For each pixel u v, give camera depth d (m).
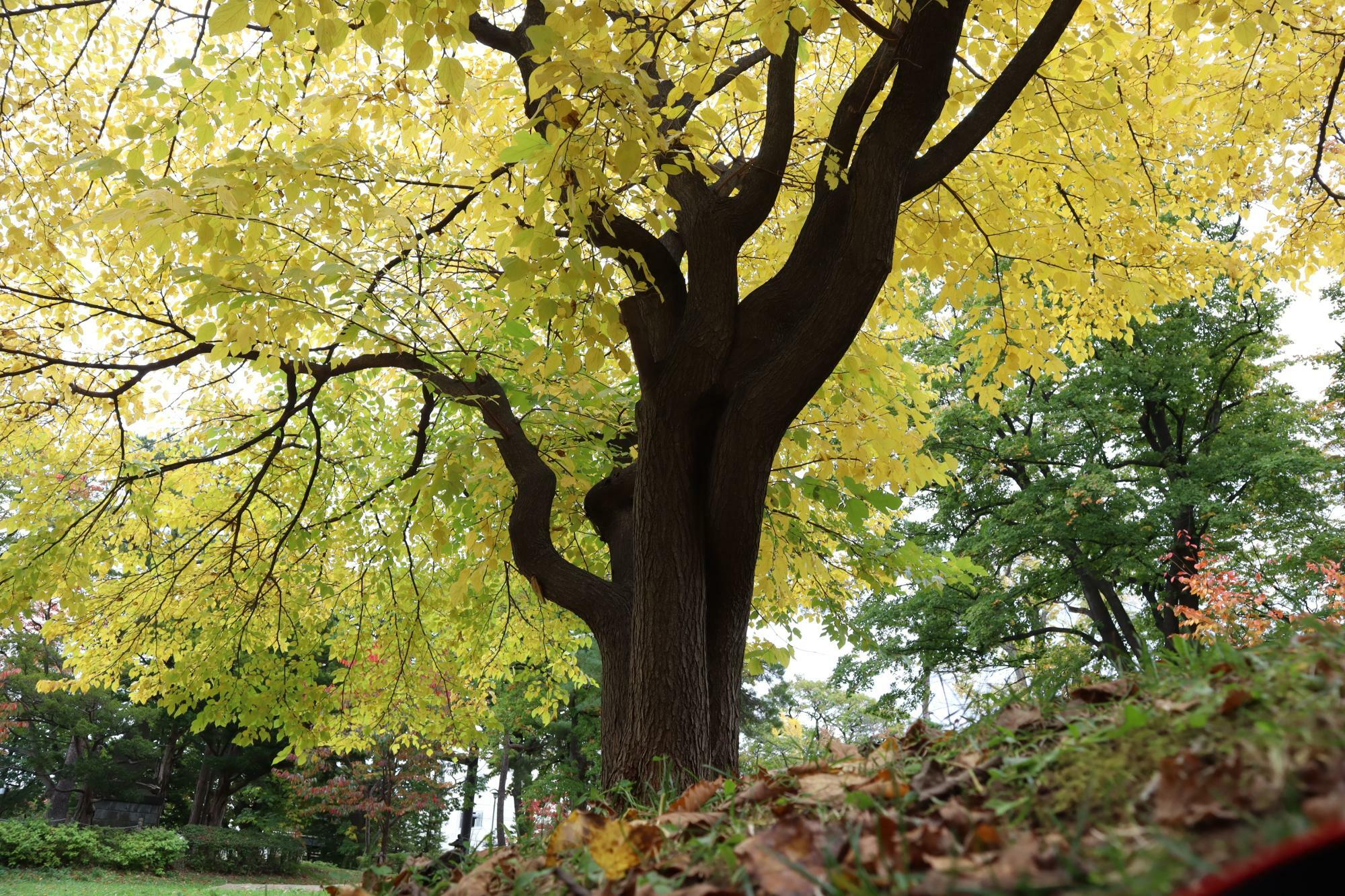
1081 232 5.79
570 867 1.98
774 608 7.21
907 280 6.70
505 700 17.34
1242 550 14.84
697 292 4.12
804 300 4.11
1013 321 5.93
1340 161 6.69
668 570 3.88
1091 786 1.33
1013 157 5.62
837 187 4.10
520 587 7.59
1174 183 6.36
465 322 5.87
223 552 7.01
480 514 5.84
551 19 3.34
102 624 6.90
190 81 4.21
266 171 3.85
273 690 6.93
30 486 6.68
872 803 1.59
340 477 7.35
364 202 4.07
